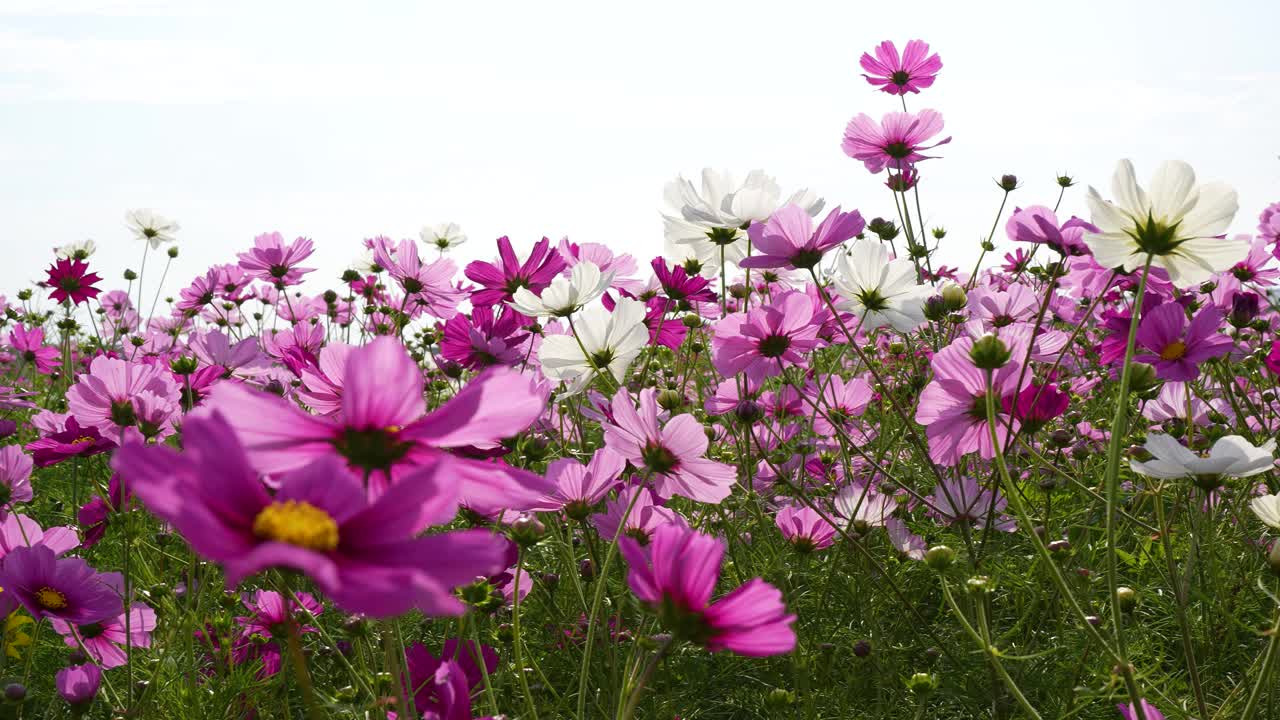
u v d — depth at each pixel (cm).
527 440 84
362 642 73
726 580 91
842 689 83
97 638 76
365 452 38
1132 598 67
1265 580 88
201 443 31
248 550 31
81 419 79
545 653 87
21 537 75
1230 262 58
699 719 84
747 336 87
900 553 94
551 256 97
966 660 83
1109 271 88
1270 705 71
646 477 70
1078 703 74
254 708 77
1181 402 97
